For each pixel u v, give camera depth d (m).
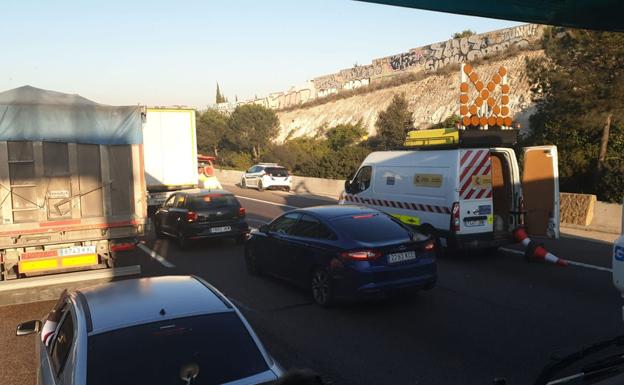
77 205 8.47
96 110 8.44
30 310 8.36
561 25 6.70
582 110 15.73
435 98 43.53
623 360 2.54
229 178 40.62
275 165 31.00
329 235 8.00
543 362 5.68
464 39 47.16
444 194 10.90
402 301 8.19
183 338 3.37
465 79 11.34
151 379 3.11
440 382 5.26
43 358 3.90
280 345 6.38
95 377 3.07
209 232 12.92
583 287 8.76
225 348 3.37
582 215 15.70
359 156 29.28
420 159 11.63
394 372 5.53
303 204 23.06
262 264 9.73
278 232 9.23
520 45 41.88
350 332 6.81
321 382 2.20
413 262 7.67
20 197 8.13
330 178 30.39
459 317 7.32
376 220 8.23
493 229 11.10
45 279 8.09
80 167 8.46
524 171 11.44
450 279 9.50
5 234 8.03
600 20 6.50
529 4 5.90
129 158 8.77
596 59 15.31
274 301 8.34
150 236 15.49
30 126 8.03
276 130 51.69
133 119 8.68
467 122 11.34
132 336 3.32
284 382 2.15
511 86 36.78
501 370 5.50
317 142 45.28
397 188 12.22
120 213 8.75
